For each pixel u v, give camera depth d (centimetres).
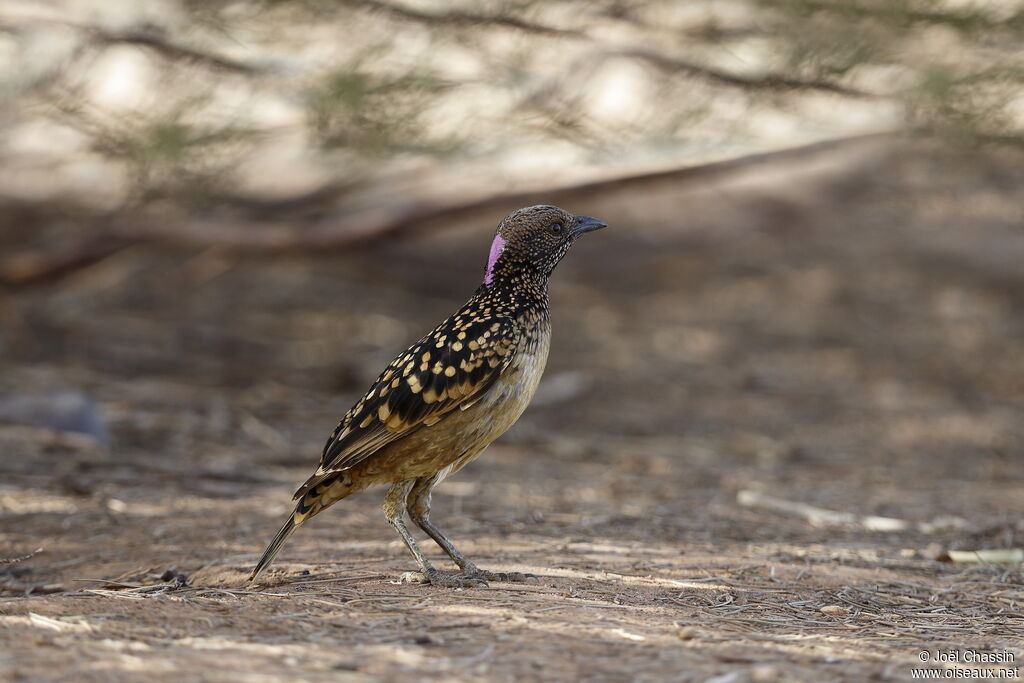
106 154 1606
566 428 1577
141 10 1542
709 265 2686
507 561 757
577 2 1524
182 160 1550
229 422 1420
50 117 1578
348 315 2217
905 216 2638
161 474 1109
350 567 730
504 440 1461
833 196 2438
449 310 2323
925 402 1794
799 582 716
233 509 974
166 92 1569
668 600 644
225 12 1491
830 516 1012
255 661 478
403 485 690
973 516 1046
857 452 1477
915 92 1484
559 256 726
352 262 2350
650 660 495
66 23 1553
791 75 1515
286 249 1819
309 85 1510
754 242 2733
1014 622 634
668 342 2175
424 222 1769
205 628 535
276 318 2144
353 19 1504
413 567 728
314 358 1902
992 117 1503
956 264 2622
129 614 556
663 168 1677
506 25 1512
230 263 2322
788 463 1391
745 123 1600
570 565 745
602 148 1611
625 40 1573
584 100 1584
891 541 915
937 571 789
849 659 510
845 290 2523
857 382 1934
